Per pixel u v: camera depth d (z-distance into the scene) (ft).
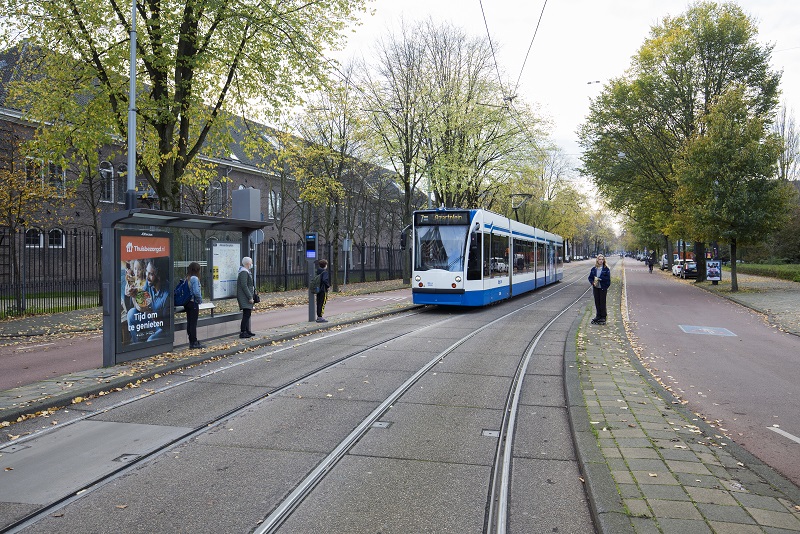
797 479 15.70
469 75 102.68
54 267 87.56
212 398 24.57
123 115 53.21
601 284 50.60
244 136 62.23
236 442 18.79
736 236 90.27
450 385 27.14
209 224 39.55
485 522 13.16
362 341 41.06
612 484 14.28
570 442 18.95
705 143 92.43
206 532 12.64
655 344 41.16
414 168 103.45
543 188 173.58
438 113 101.40
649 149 109.70
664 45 106.32
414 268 62.85
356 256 165.68
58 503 14.19
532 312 63.26
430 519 13.29
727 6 105.91
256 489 14.98
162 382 27.68
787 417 22.29
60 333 48.98
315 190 96.32
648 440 17.97
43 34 52.42
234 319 40.73
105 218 30.71
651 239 224.94
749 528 11.87
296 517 13.37
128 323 31.50
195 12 51.29
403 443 18.80
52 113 53.67
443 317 58.44
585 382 26.73
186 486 15.17
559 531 12.75
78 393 24.36
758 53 103.30
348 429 20.20
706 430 19.56
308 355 35.14
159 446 18.35
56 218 83.97
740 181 90.17
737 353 37.40
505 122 105.81
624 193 122.01
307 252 52.37
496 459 17.35
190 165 64.44
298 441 18.90
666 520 12.21
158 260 33.63
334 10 57.67
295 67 56.90
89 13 50.75
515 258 80.18
